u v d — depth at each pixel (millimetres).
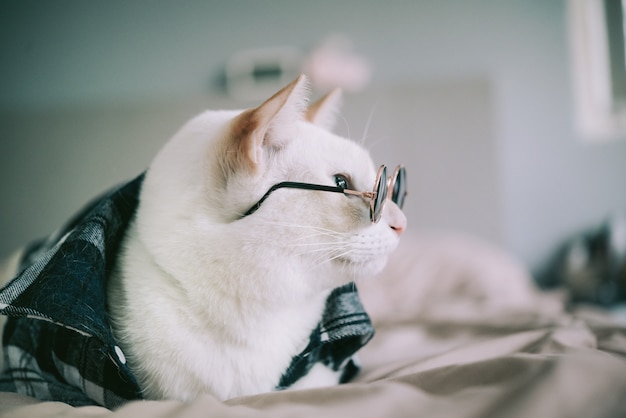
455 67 1186
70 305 350
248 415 299
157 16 1182
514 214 1204
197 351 376
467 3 1179
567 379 296
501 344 431
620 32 1188
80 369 374
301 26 1191
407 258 922
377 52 1189
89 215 408
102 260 380
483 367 326
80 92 1174
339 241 395
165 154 416
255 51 1186
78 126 1136
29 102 1171
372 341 536
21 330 414
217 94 1188
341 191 399
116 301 391
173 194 397
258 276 382
